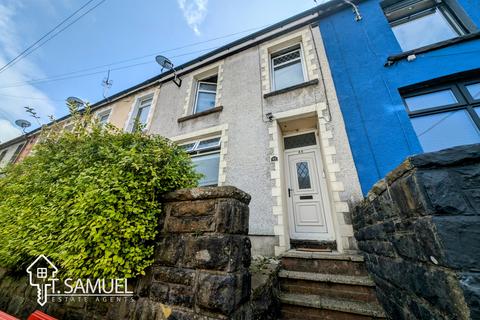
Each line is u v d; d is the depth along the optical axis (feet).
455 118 9.82
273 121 14.21
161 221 5.58
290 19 17.52
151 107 22.66
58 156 8.04
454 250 2.89
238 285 4.39
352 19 14.99
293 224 12.90
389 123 10.78
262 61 17.56
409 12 13.96
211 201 5.08
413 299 4.43
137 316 4.78
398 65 11.90
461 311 2.71
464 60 10.36
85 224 5.12
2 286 8.04
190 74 22.29
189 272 4.61
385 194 5.45
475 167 3.14
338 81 13.26
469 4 11.94
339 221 10.07
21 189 7.92
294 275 8.27
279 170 12.58
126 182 5.57
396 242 4.97
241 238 4.98
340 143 11.53
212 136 16.72
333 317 6.97
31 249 6.11
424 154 3.56
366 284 7.26
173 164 6.82
